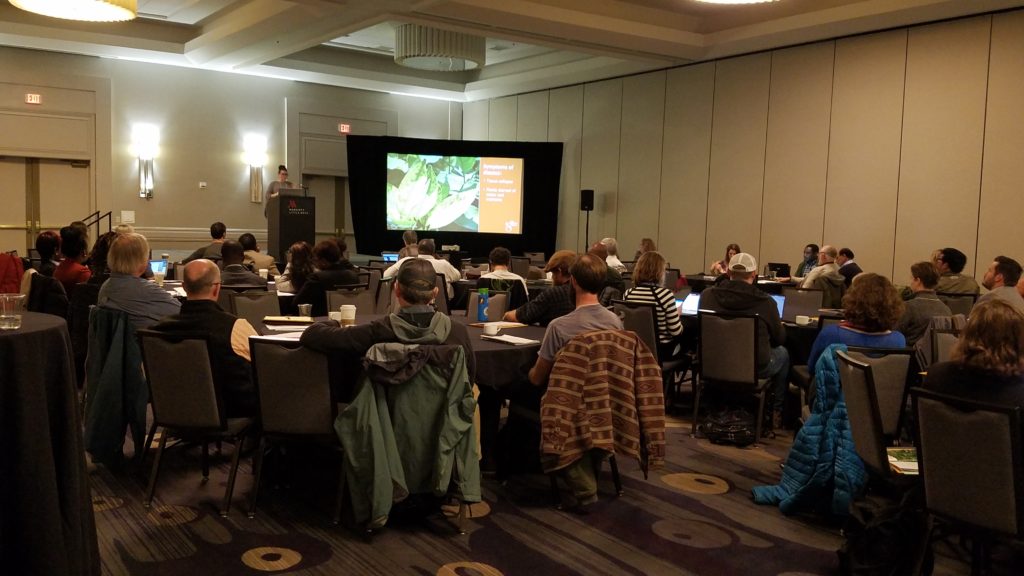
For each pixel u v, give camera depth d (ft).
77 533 6.97
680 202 39.34
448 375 10.07
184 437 11.00
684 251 39.22
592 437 10.78
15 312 7.02
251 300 16.58
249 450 13.84
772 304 15.43
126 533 10.20
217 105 42.50
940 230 29.19
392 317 10.20
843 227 32.32
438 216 46.44
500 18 29.32
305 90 45.27
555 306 14.53
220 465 13.12
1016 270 17.76
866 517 9.24
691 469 13.78
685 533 10.74
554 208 45.78
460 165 46.16
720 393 16.35
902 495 9.30
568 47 33.94
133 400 12.59
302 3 28.37
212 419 10.64
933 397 7.75
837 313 18.17
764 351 15.25
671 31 32.91
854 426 9.80
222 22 35.09
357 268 25.09
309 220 37.04
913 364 10.91
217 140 42.63
